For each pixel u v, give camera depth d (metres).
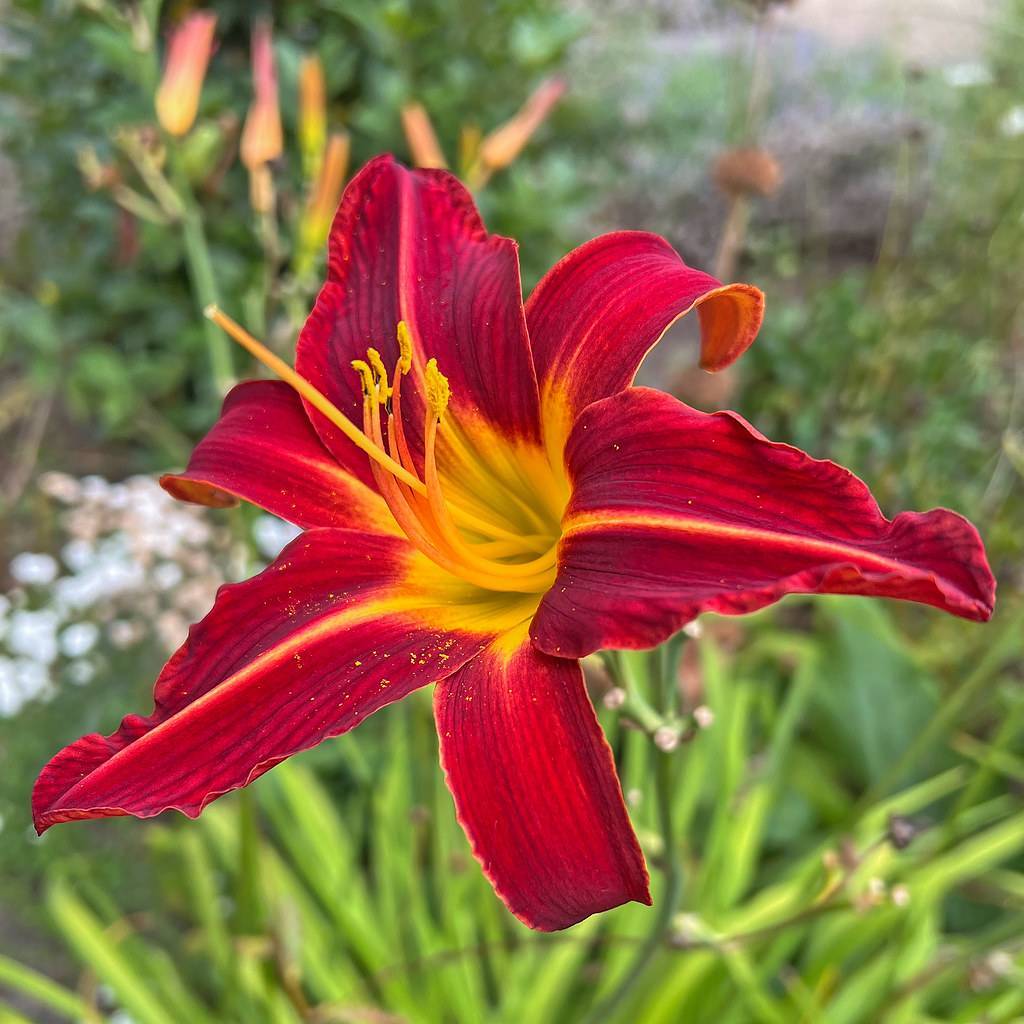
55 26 0.50
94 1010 0.30
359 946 0.31
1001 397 0.51
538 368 0.16
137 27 0.26
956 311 0.54
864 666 0.39
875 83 0.69
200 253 0.27
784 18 0.83
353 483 0.17
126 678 0.38
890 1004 0.25
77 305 0.54
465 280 0.17
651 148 0.73
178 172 0.26
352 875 0.32
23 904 0.36
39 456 0.60
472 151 0.31
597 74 0.71
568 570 0.14
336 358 0.17
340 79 0.48
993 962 0.23
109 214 0.50
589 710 0.13
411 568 0.16
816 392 0.49
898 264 0.56
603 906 0.12
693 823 0.37
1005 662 0.40
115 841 0.37
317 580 0.16
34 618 0.36
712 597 0.12
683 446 0.13
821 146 0.77
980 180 0.55
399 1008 0.30
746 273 0.69
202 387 0.56
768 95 0.75
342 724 0.14
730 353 0.15
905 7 0.75
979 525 0.44
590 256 0.16
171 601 0.40
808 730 0.40
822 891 0.18
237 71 0.51
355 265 0.18
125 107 0.48
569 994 0.33
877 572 0.11
